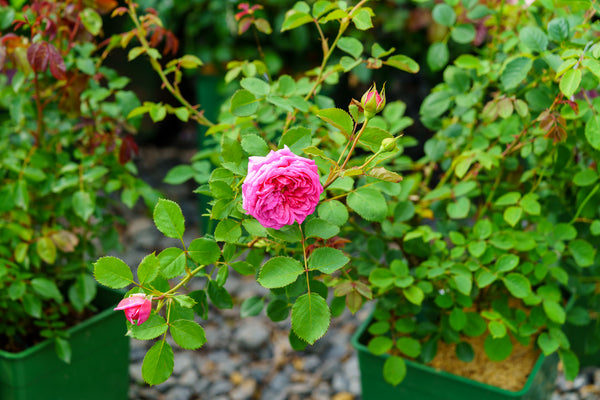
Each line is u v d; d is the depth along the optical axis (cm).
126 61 327
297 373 199
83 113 160
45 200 163
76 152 159
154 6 274
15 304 156
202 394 189
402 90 325
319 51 269
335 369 199
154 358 113
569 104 133
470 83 155
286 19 135
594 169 146
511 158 150
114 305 167
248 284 243
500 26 155
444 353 153
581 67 126
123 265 114
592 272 162
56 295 152
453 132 150
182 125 387
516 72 135
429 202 155
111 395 166
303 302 116
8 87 155
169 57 296
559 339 142
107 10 155
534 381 143
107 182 164
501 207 154
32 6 148
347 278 137
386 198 152
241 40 260
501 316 144
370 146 121
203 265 120
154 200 162
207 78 264
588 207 145
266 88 130
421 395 146
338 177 122
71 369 157
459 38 149
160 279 118
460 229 154
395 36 278
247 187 113
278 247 130
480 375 148
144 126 367
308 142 124
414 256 154
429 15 265
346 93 298
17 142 160
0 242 156
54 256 154
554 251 144
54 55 143
